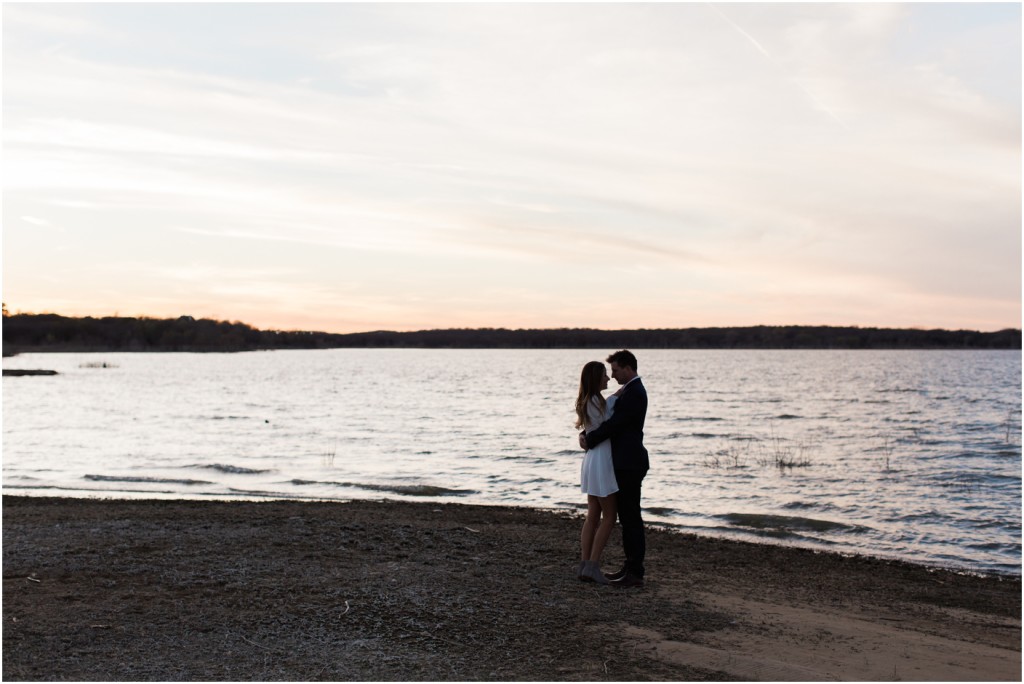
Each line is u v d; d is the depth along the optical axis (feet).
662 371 413.80
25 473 67.15
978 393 222.28
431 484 64.28
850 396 207.92
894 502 58.44
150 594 24.49
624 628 22.84
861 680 19.83
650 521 49.32
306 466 74.33
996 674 21.20
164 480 63.93
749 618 25.34
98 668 18.12
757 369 446.19
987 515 53.98
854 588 33.17
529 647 20.70
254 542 32.76
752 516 52.13
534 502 57.00
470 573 28.60
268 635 20.84
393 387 248.73
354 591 25.22
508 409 155.43
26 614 22.13
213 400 176.65
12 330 603.26
